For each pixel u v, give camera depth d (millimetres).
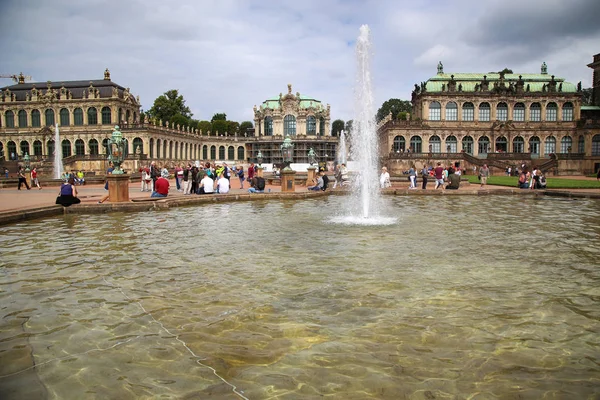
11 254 14109
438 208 28062
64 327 8195
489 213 25125
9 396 5914
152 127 104938
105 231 18641
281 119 134125
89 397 5898
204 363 6801
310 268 12289
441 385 6164
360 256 13734
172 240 16516
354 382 6242
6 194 37875
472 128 101250
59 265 12680
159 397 5895
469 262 12938
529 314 8742
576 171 94125
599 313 8805
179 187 42406
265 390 6051
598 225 20125
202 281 11062
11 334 7891
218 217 23344
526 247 15102
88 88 111750
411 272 11828
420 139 101188
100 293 10141
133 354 7109
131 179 67438
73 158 100250
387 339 7609
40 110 112562
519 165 91250
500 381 6270
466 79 103688
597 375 6430
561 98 100562
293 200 34344
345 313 8805
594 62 107688
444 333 7844
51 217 23375
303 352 7145
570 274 11625
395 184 53156
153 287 10570
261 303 9414
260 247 15164
